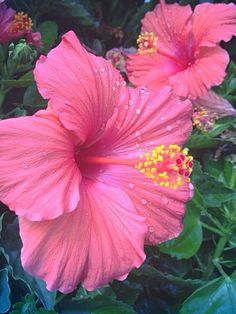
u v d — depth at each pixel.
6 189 0.21
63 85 0.23
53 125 0.22
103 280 0.23
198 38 0.33
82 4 0.39
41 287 0.26
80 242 0.22
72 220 0.22
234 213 0.30
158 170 0.24
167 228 0.25
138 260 0.23
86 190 0.24
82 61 0.24
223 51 0.32
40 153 0.21
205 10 0.33
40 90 0.23
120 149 0.26
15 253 0.27
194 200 0.30
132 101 0.26
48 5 0.37
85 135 0.24
